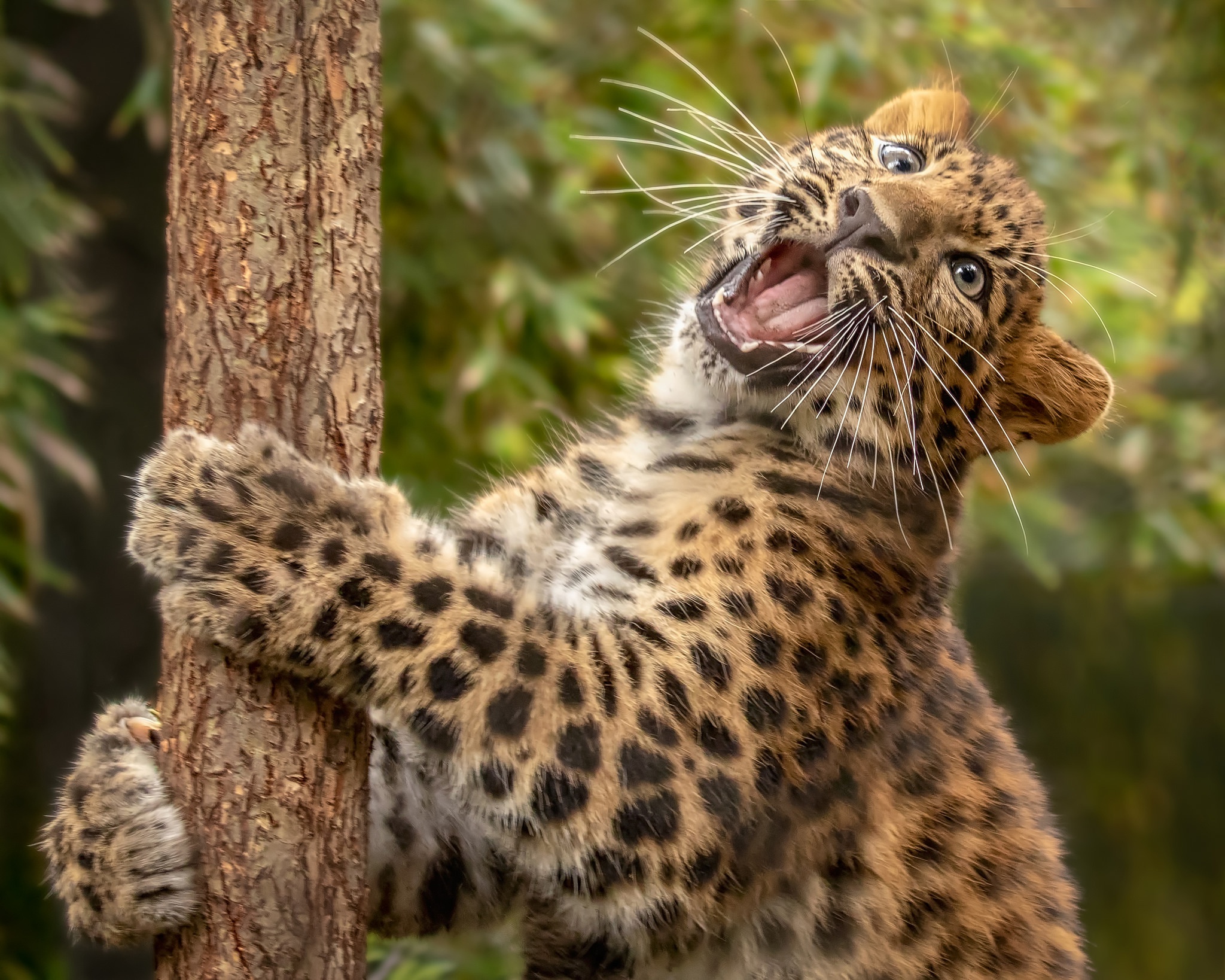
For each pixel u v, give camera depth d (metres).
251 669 5.32
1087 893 24.69
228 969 5.08
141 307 13.75
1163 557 20.31
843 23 12.43
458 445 12.66
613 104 13.12
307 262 5.14
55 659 13.80
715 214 8.91
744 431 7.58
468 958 10.20
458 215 12.62
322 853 5.23
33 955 13.45
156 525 5.39
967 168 8.12
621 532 7.05
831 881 6.68
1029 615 25.47
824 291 7.88
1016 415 8.02
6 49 11.77
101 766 5.76
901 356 7.45
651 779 5.88
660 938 6.52
